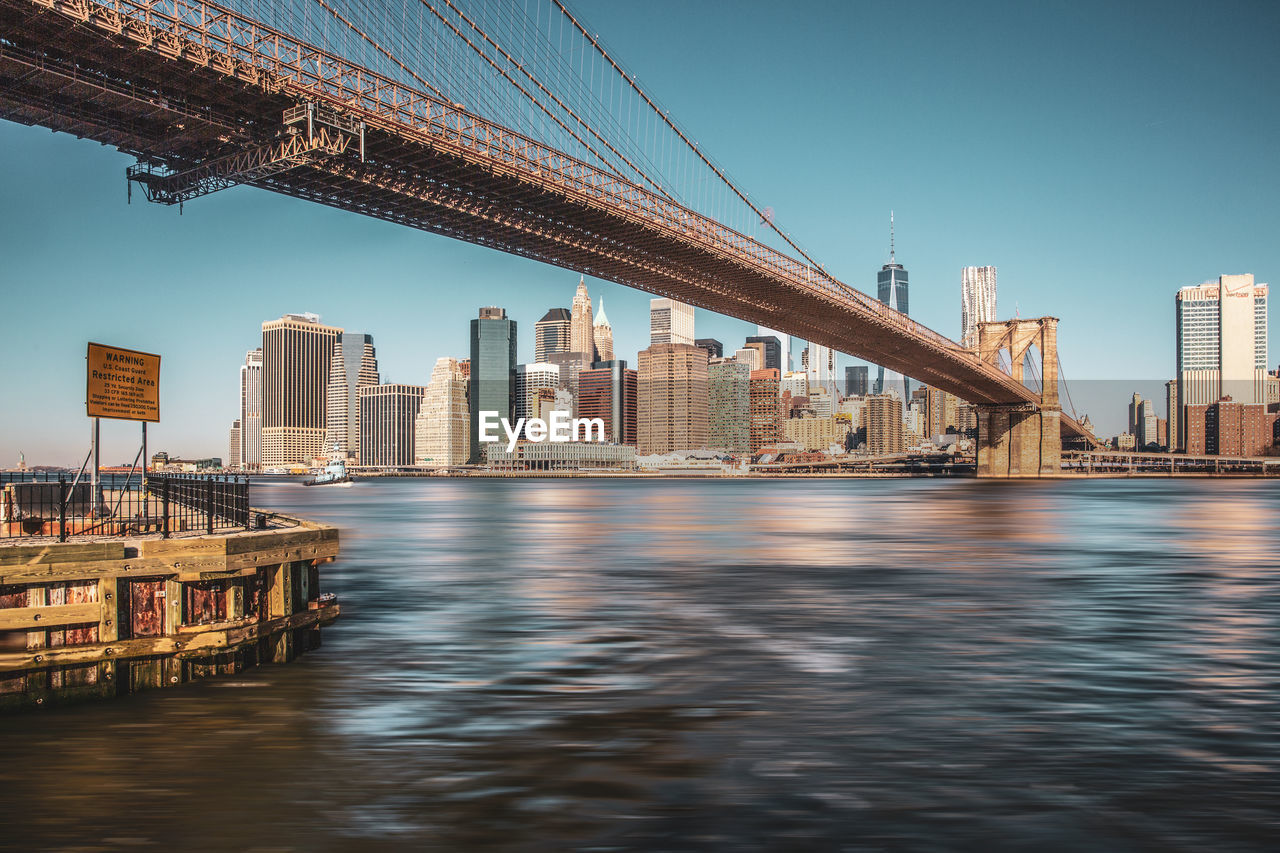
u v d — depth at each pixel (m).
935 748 10.91
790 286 97.19
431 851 8.38
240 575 13.34
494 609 20.97
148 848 8.42
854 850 8.38
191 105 47.22
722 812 9.13
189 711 12.02
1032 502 92.31
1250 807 9.25
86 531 14.80
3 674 11.45
